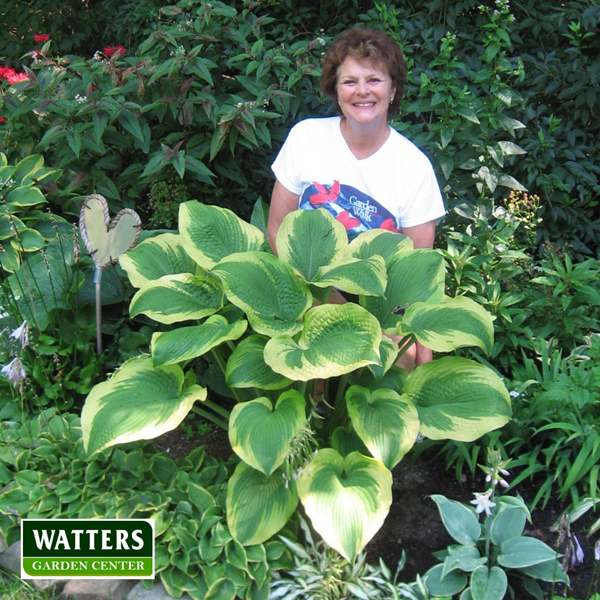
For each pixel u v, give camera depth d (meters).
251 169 3.76
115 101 3.18
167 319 2.24
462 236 3.27
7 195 3.29
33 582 2.17
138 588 2.14
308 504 1.95
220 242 2.45
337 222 2.45
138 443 2.45
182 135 3.42
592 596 2.08
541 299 3.09
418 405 2.21
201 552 2.09
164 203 3.48
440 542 2.38
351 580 2.11
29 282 2.99
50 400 2.74
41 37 5.04
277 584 2.09
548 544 2.33
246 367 2.13
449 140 3.31
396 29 3.74
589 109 3.91
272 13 4.32
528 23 3.93
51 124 3.30
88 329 2.89
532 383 2.76
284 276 2.24
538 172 3.80
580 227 3.91
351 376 2.38
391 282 2.35
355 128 2.63
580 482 2.50
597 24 3.87
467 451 2.54
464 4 3.79
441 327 2.14
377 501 1.99
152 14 4.14
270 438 1.96
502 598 2.07
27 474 2.37
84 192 3.59
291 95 3.29
